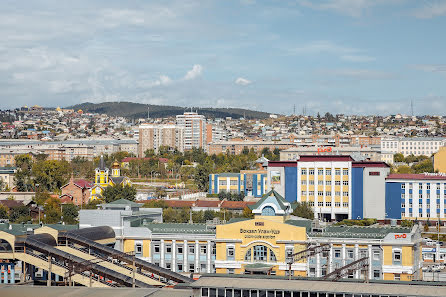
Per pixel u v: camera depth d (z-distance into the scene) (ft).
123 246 615.57
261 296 386.52
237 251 595.06
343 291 375.66
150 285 499.92
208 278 417.28
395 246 566.36
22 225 613.93
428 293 368.48
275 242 587.68
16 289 422.82
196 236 607.37
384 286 388.37
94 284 510.17
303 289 382.42
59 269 522.06
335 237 581.12
